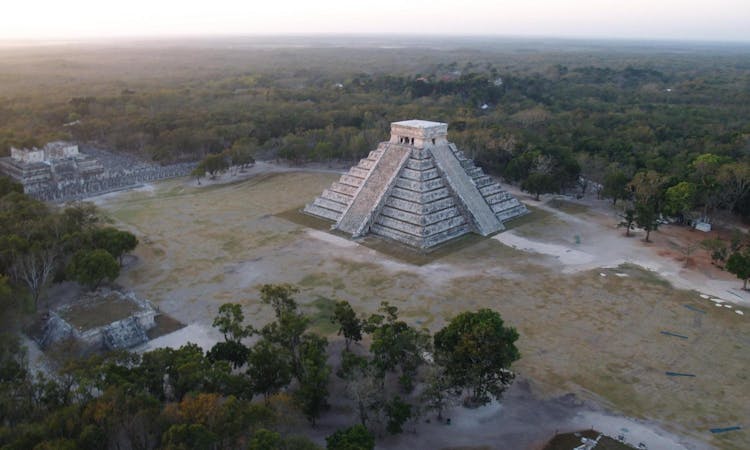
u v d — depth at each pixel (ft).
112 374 142.72
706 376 178.81
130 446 132.87
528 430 153.58
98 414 125.70
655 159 411.13
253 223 331.36
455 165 337.52
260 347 164.76
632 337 202.69
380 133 500.74
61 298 231.30
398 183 321.52
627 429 153.17
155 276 253.85
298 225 328.70
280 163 498.69
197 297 233.55
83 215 279.49
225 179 439.63
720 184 332.80
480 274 259.80
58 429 124.57
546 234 318.86
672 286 248.52
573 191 417.08
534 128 583.17
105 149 550.77
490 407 163.94
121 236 254.47
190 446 118.11
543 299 233.55
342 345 196.75
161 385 151.84
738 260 242.78
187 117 580.30
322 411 161.48
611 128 576.20
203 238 304.50
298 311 220.64
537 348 194.49
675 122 581.12
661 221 334.85
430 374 156.25
